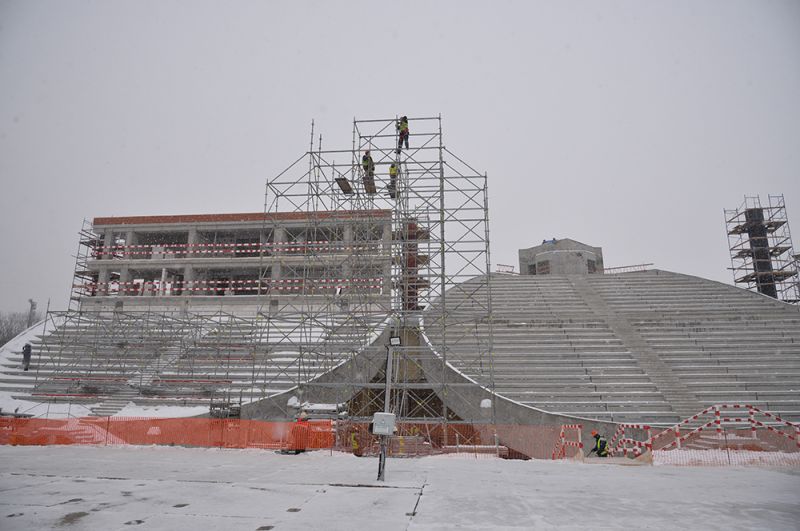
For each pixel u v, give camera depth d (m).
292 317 35.12
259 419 23.67
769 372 25.80
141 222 42.91
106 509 7.28
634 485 10.21
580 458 16.48
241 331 31.95
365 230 29.59
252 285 43.97
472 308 34.25
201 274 43.19
